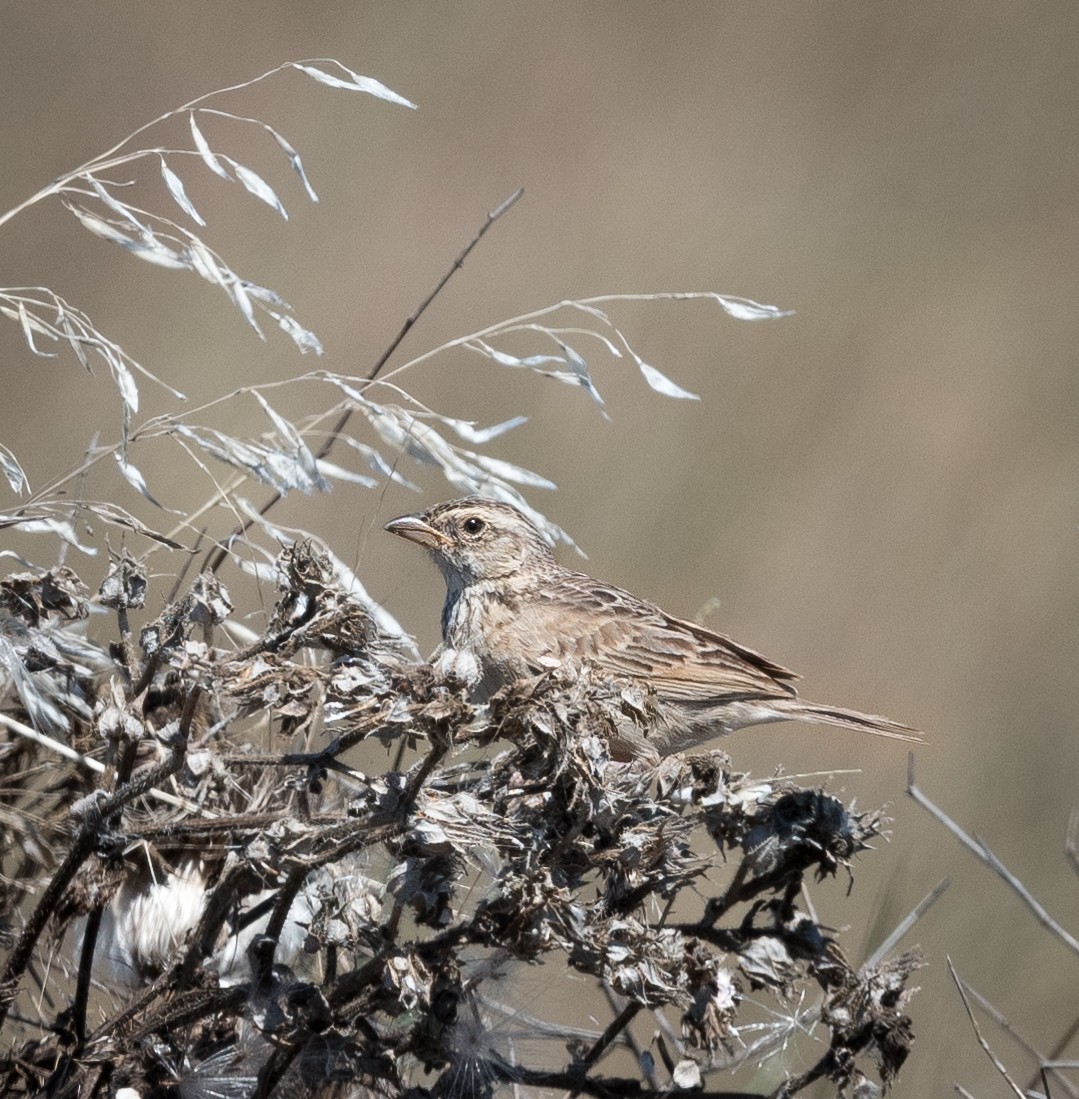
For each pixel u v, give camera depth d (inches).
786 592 621.0
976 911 392.8
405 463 523.8
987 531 645.3
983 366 717.3
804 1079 204.8
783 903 204.7
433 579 499.8
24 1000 231.9
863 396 697.6
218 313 631.8
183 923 223.8
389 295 698.2
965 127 881.5
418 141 808.3
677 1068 198.5
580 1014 282.5
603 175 818.2
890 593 617.6
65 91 789.2
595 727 189.9
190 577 308.3
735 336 711.7
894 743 522.0
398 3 868.0
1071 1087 257.9
